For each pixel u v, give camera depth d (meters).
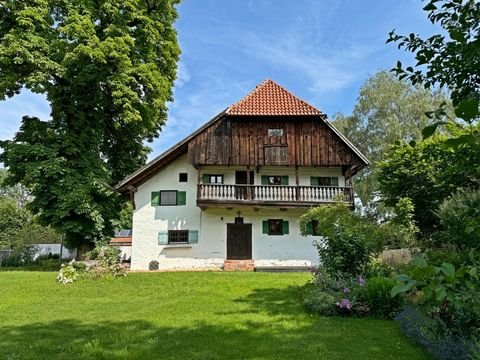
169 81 25.44
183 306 10.50
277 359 6.27
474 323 6.11
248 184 22.16
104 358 6.40
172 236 22.66
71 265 16.02
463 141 1.62
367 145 34.72
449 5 2.84
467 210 2.40
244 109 23.25
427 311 7.29
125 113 20.94
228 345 7.00
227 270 21.42
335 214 15.17
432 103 32.12
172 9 25.08
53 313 9.95
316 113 22.86
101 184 22.00
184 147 22.89
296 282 14.45
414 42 3.07
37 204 20.91
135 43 23.08
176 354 6.53
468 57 2.78
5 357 6.58
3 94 20.41
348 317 9.11
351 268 11.45
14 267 24.83
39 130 21.80
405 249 15.80
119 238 39.91
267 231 22.70
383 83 34.84
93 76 21.11
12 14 20.62
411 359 6.28
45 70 20.31
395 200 19.70
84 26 20.16
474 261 1.83
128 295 12.63
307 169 23.69
